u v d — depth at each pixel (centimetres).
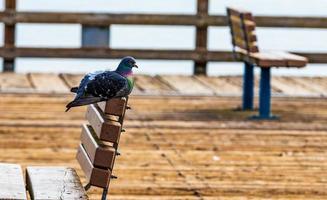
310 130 1409
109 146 687
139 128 1382
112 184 1030
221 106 1614
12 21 1842
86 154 727
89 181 685
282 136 1355
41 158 1152
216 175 1099
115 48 1869
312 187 1051
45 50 1861
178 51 1891
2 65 1877
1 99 1598
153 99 1658
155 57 1881
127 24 1873
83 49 1862
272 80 1914
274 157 1212
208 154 1217
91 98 693
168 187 1030
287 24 1898
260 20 1895
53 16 1853
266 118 1491
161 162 1158
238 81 1881
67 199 638
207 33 1894
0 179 673
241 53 1547
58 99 1617
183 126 1409
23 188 648
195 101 1656
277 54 1504
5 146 1222
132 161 1157
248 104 1577
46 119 1425
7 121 1397
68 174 714
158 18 1877
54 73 1891
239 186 1047
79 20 1859
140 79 1862
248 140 1319
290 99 1711
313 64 1916
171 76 1908
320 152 1254
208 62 1920
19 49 1859
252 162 1177
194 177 1085
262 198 995
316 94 1766
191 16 1880
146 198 977
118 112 673
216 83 1847
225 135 1348
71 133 1321
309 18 1895
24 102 1575
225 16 1886
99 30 1877
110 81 693
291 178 1095
